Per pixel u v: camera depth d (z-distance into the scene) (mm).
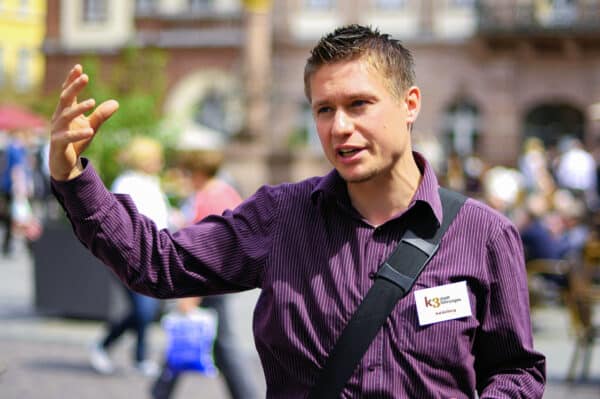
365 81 3641
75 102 3623
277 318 3781
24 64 50000
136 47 29344
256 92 40688
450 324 3664
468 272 3725
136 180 11234
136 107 17859
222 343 9195
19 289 19406
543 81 51031
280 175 38312
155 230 3885
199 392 11070
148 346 12703
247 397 9188
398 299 3664
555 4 50656
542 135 51906
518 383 3793
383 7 53375
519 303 3799
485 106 51750
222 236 3920
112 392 11070
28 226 25547
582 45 50188
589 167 31750
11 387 11094
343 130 3629
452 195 3863
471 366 3730
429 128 52375
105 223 3742
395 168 3793
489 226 3799
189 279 3896
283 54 54000
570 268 12016
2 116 39031
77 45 52469
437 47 52281
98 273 15336
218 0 54469
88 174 3699
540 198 20484
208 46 54531
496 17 50375
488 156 51656
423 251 3725
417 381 3631
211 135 38531
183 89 54812
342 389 3641
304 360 3730
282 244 3863
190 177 10258
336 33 3736
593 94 50438
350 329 3656
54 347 13664
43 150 28484
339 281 3738
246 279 3930
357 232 3789
